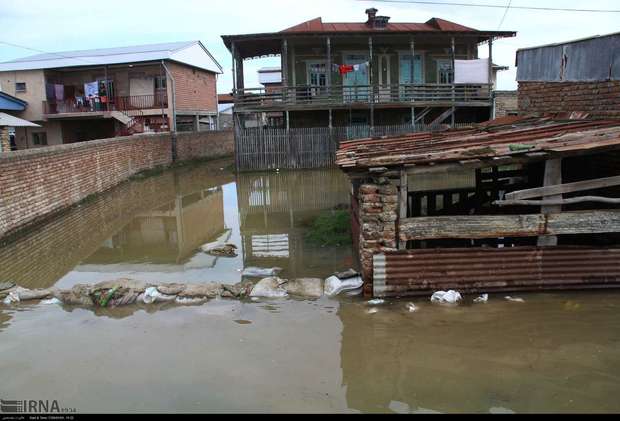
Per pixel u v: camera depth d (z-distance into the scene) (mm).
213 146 33375
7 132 22781
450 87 23406
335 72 24375
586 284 6605
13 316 6496
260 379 4805
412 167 6488
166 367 5066
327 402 4414
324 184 18250
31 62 29062
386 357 5188
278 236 11062
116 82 30219
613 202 6508
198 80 34406
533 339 5453
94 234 11750
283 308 6535
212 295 6938
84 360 5250
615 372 4762
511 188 10078
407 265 6566
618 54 8547
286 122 22266
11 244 10680
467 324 5848
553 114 10047
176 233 11781
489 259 6543
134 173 21469
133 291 6949
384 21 23516
